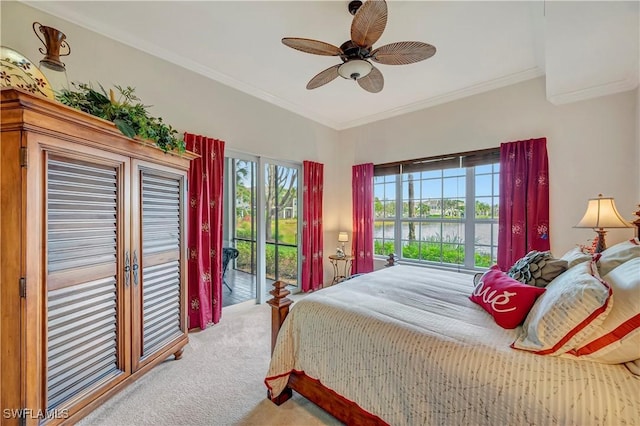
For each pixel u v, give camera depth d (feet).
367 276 8.09
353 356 4.76
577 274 4.11
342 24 7.49
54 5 6.78
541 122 9.83
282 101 12.62
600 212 7.29
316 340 5.35
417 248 13.43
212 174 10.02
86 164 5.01
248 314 11.03
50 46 5.50
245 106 11.29
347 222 15.72
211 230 10.07
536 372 3.29
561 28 5.89
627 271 3.71
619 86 8.42
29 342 4.17
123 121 5.43
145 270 6.35
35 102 4.06
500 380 3.36
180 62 9.26
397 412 4.14
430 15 7.02
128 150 5.80
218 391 6.20
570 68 7.57
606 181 8.74
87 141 4.91
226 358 7.62
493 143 10.84
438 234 12.75
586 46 6.55
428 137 12.61
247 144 11.39
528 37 7.93
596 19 5.58
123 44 8.05
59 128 4.45
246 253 12.58
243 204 12.48
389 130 13.97
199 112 9.82
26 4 6.56
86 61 7.38
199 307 9.46
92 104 5.31
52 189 4.46
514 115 10.37
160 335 6.80
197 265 9.44
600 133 8.83
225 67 9.86
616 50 6.71
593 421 2.78
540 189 9.64
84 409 4.89
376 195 14.99
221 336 9.02
